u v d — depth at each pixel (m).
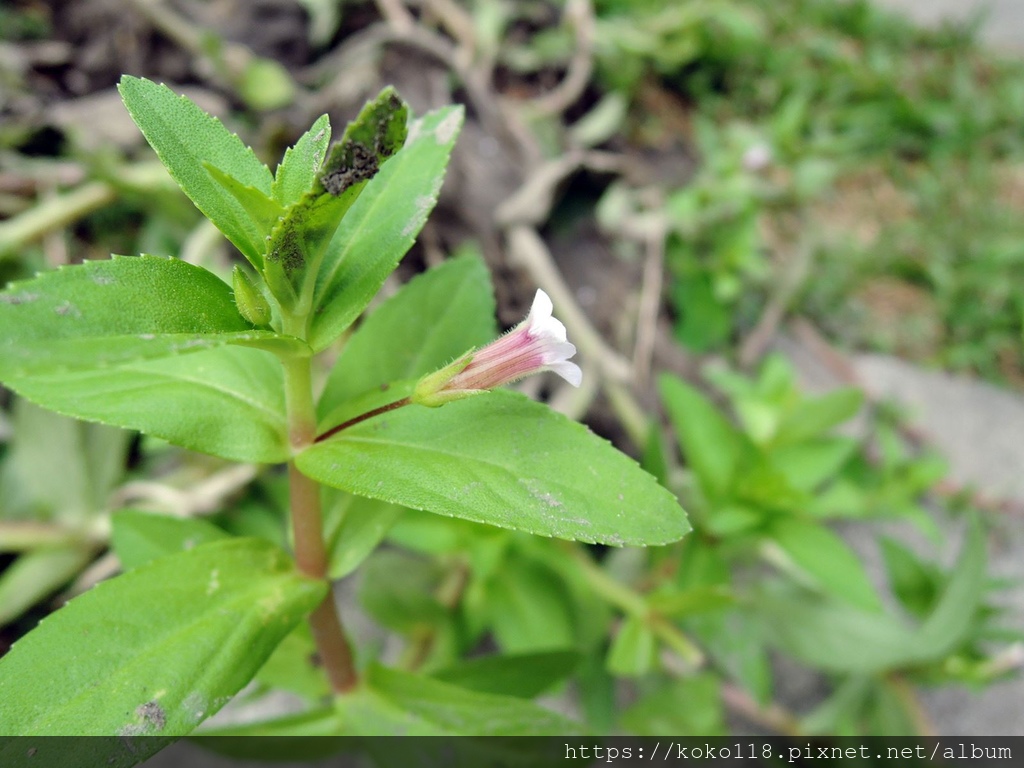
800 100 0.21
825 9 0.26
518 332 0.05
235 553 0.06
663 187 0.20
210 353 0.06
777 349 0.19
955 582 0.12
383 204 0.06
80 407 0.06
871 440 0.17
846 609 0.12
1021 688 0.14
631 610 0.11
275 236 0.05
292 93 0.17
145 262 0.05
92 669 0.05
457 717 0.07
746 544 0.13
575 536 0.05
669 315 0.18
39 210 0.14
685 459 0.16
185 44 0.16
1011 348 0.20
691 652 0.11
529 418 0.06
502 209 0.16
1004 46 0.28
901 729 0.12
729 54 0.23
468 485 0.05
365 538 0.07
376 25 0.19
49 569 0.12
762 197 0.20
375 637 0.13
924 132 0.24
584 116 0.21
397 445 0.06
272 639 0.06
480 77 0.18
